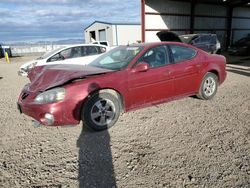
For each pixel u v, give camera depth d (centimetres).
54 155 310
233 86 670
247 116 425
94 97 366
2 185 251
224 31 2261
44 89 355
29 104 351
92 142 344
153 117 432
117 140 347
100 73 382
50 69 432
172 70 441
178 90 461
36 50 3506
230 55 1700
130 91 397
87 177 261
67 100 343
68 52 838
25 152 321
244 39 1723
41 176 266
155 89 425
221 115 434
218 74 532
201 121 408
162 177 256
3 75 1166
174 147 320
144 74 408
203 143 329
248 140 334
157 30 1697
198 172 263
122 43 2872
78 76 364
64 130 388
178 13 1805
